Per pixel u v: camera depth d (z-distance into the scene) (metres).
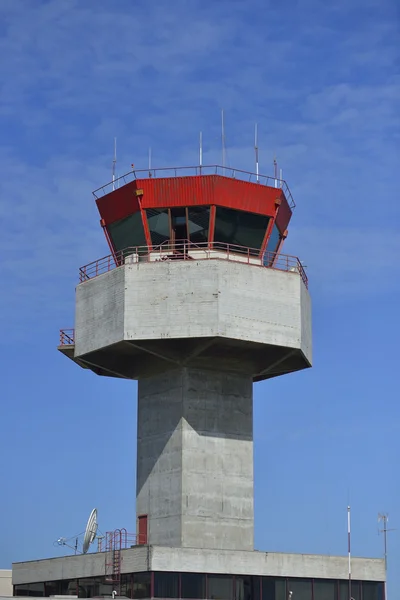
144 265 54.50
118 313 54.56
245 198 56.59
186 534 54.28
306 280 57.75
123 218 57.62
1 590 66.69
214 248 56.19
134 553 52.25
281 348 55.00
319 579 54.78
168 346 54.78
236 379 57.31
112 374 59.19
